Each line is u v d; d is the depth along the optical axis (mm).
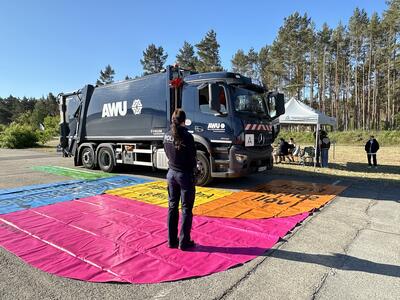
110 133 11367
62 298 3258
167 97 9211
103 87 11625
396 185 9391
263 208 6613
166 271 3807
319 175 11344
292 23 47375
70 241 4734
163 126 9414
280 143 15906
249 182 9734
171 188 4445
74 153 13406
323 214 6309
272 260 4156
